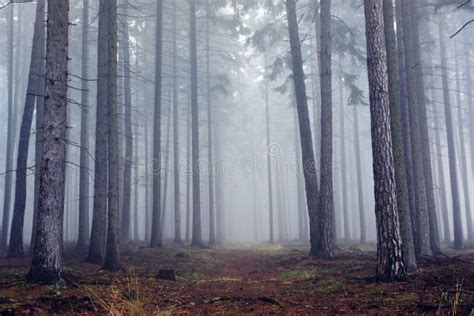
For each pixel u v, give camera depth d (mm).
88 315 7023
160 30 23844
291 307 7727
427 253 15500
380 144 9992
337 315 6867
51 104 10133
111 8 13938
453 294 7738
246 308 7703
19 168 16484
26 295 8320
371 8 10461
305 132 18625
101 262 14844
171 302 8375
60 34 10453
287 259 17250
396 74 11414
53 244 9711
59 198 9977
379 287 9039
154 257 17391
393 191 9898
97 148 15945
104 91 16578
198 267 15930
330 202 16812
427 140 19031
